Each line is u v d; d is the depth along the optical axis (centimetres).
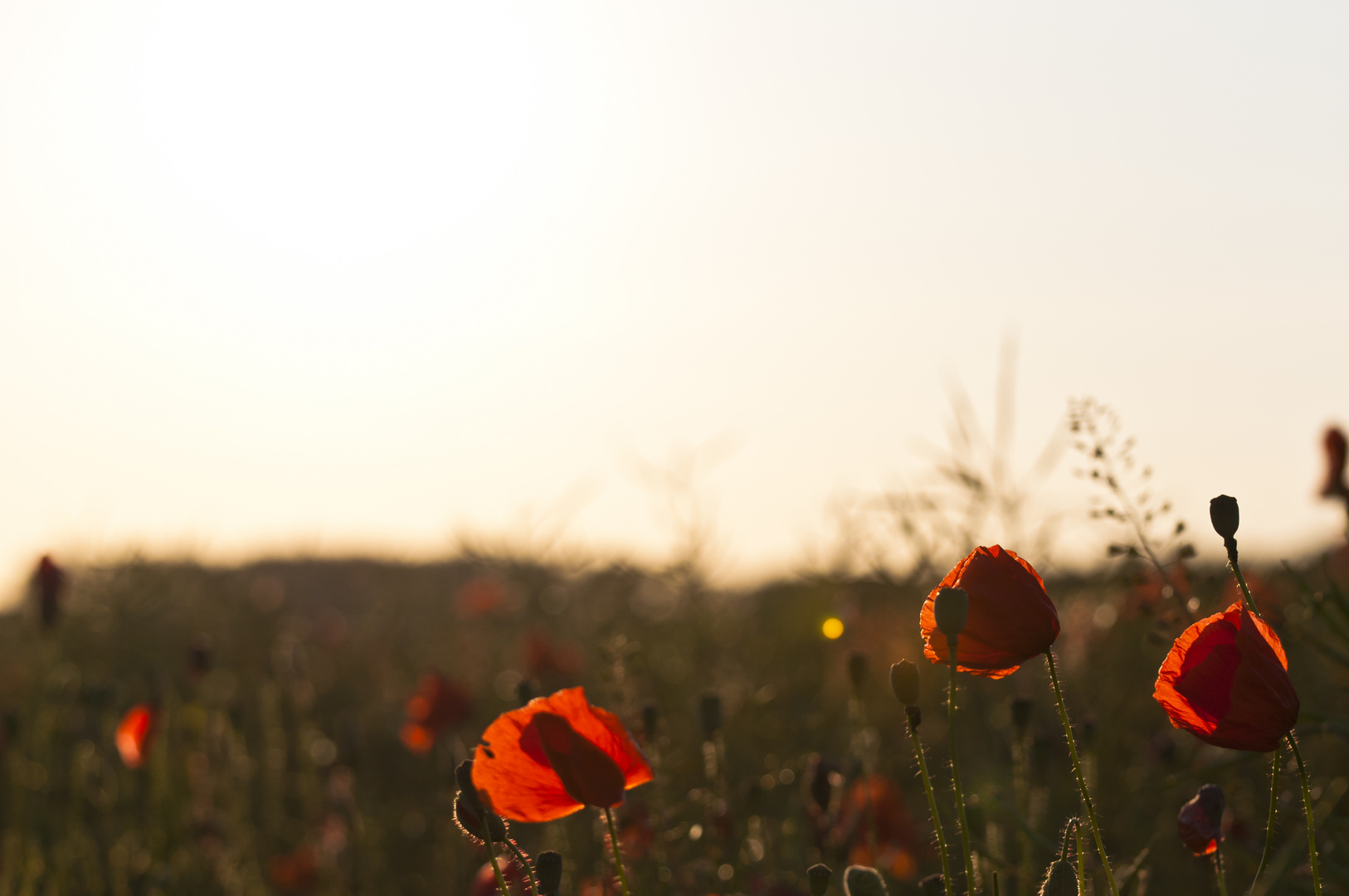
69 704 448
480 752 164
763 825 283
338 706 607
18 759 362
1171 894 273
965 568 160
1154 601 234
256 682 641
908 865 281
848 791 276
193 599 802
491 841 168
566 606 630
